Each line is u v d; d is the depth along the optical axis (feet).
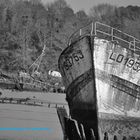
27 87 319.27
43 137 110.42
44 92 320.09
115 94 80.89
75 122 81.10
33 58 402.72
